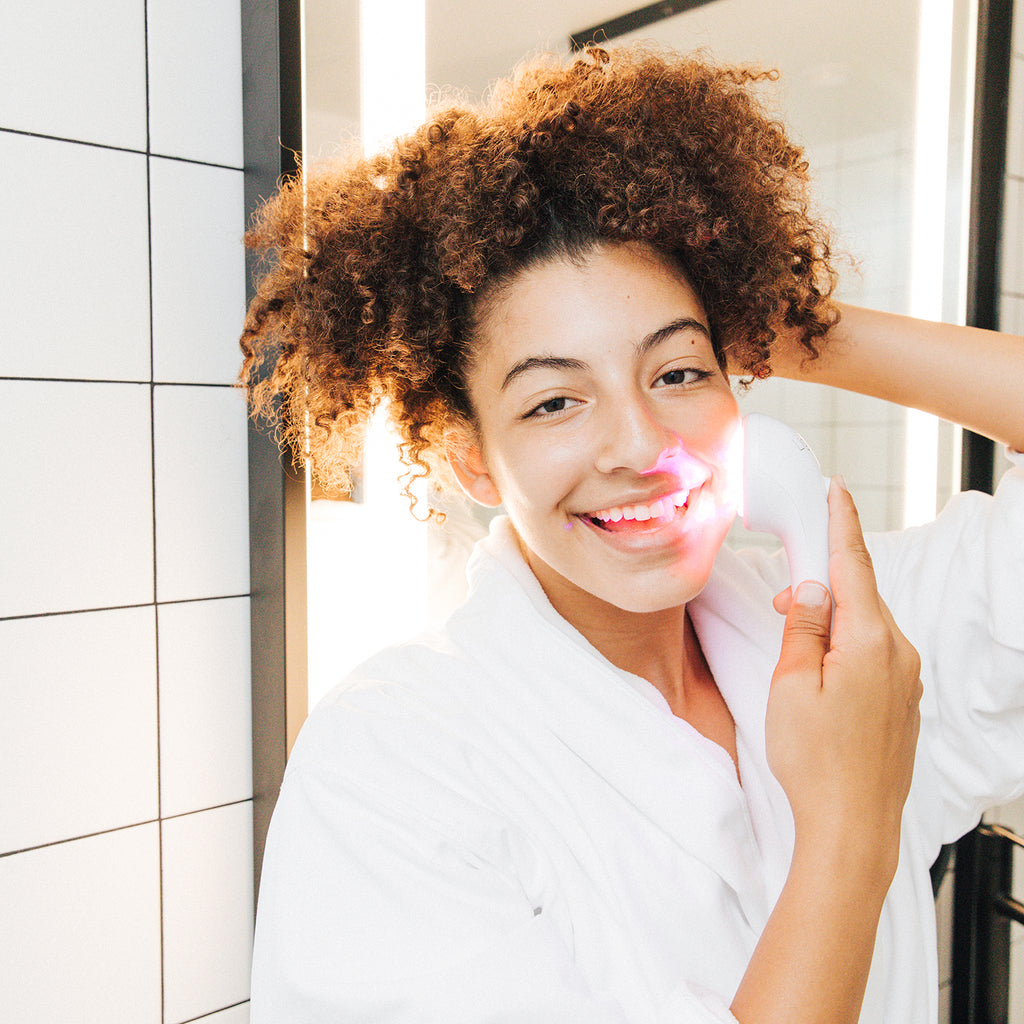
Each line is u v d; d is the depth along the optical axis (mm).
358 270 602
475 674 596
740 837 570
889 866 437
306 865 485
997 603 620
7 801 890
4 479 875
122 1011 963
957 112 1262
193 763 1004
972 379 663
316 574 975
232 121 995
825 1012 395
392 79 968
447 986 422
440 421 663
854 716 441
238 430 1018
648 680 626
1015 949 1378
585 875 529
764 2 1144
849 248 1193
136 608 960
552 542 541
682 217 521
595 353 499
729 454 542
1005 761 655
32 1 863
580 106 525
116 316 931
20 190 868
